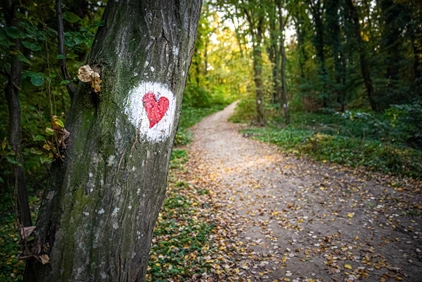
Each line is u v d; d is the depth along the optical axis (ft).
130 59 4.70
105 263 4.29
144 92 4.68
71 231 4.19
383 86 52.70
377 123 33.12
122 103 4.54
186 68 5.56
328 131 39.73
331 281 11.16
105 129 4.46
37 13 9.89
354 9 55.01
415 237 13.83
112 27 4.93
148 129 4.74
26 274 4.50
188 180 25.31
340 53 61.93
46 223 4.33
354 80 57.93
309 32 74.18
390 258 12.33
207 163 31.94
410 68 50.49
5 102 18.69
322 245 13.82
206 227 15.97
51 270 4.13
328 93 65.21
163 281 10.65
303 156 30.19
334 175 23.75
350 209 17.49
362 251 13.04
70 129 4.61
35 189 21.62
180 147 42.45
